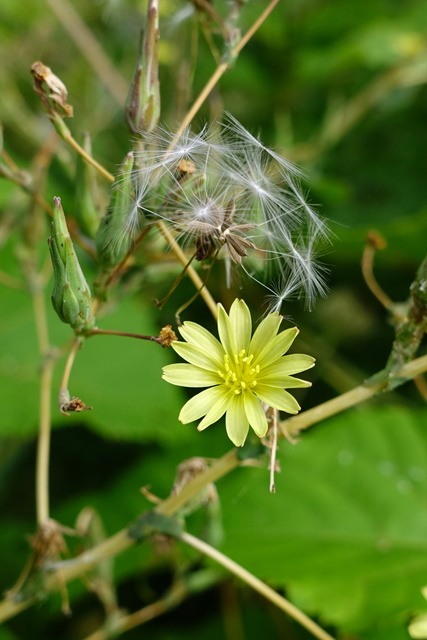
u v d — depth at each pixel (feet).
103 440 0.83
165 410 0.77
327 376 0.88
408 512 0.69
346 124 0.95
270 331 0.46
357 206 0.99
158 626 0.72
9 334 0.81
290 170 0.49
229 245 0.47
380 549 0.66
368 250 0.57
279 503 0.69
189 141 0.48
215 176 0.48
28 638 0.69
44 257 0.86
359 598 0.61
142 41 0.49
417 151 1.01
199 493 0.52
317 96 1.05
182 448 0.78
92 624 0.72
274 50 1.00
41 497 0.56
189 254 0.55
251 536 0.67
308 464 0.73
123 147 0.97
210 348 0.46
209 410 0.46
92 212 0.54
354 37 0.98
